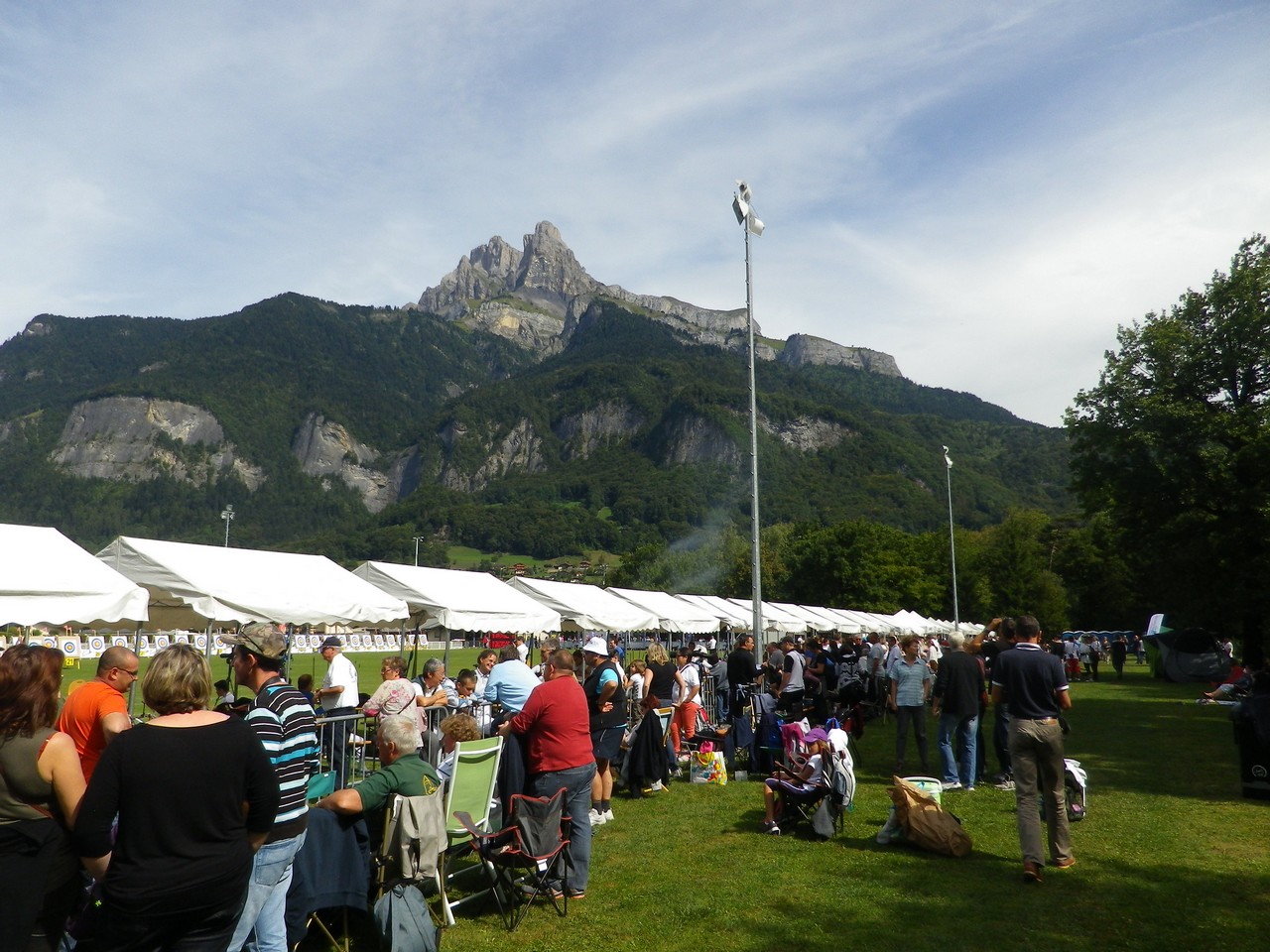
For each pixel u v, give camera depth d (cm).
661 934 598
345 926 568
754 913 636
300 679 1260
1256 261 2862
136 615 898
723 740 1272
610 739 938
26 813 364
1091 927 600
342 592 1290
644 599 2711
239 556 1241
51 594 840
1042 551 7912
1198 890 679
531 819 639
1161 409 2819
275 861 457
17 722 365
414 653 1730
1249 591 2611
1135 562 3262
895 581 7700
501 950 573
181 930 340
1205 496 2781
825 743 890
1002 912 632
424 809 581
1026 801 720
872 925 609
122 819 336
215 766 346
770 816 896
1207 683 3117
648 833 894
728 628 3462
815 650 2047
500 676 937
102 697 512
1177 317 3003
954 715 1067
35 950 367
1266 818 923
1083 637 6062
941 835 794
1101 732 1656
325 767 855
